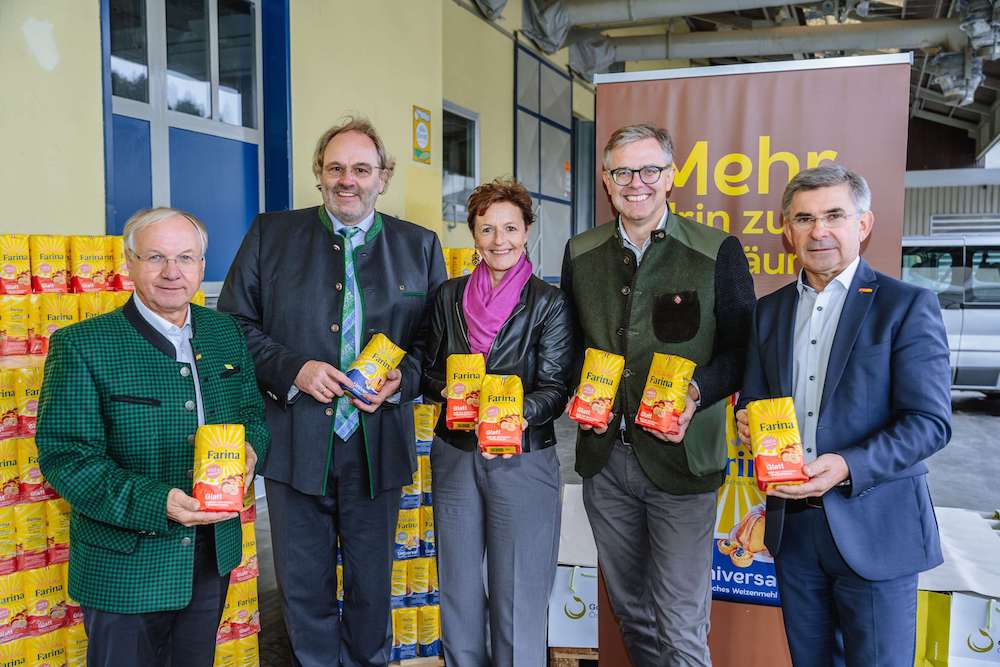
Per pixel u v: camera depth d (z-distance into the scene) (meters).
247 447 1.59
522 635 1.80
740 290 1.72
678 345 1.72
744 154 2.21
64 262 2.36
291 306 1.92
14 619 2.03
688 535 1.74
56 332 1.44
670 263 1.73
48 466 1.38
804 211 1.46
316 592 1.95
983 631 2.05
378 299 1.95
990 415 7.31
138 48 3.44
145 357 1.46
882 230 2.12
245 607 2.33
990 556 2.33
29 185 2.81
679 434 1.62
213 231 3.88
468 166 7.18
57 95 2.89
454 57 6.68
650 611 1.89
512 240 1.75
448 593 1.86
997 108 13.02
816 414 1.49
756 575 2.20
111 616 1.42
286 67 4.00
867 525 1.42
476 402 1.73
